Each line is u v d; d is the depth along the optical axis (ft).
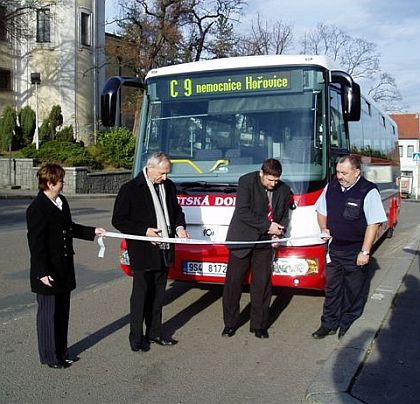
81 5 127.13
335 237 19.16
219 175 22.22
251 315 19.99
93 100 131.23
